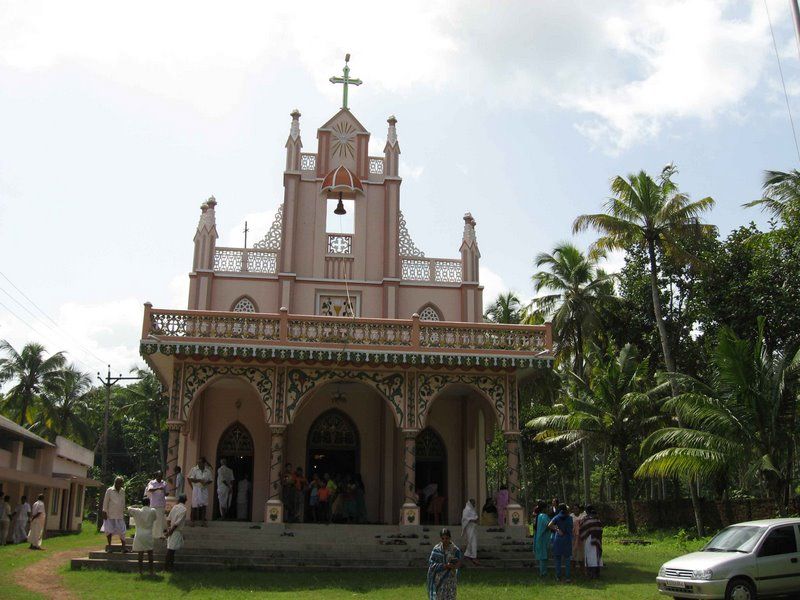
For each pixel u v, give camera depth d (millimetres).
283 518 20594
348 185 25422
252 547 18188
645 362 32688
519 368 21500
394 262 25203
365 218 25781
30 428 54281
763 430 21234
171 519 16281
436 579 10594
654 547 25234
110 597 13078
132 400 62531
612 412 31750
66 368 52062
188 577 15367
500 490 21594
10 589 13508
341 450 24453
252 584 14812
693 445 21781
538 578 16453
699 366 37125
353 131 26578
